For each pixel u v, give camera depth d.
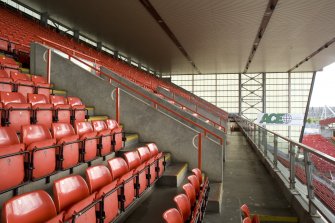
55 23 17.03
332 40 16.11
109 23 14.80
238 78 29.58
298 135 26.48
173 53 20.67
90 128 4.89
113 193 2.98
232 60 22.34
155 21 13.82
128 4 11.85
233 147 12.20
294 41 16.16
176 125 6.40
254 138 11.78
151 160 4.45
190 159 6.29
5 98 4.25
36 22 15.26
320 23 12.93
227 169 8.03
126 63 23.28
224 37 15.51
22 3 14.48
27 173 3.02
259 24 13.22
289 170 5.46
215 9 11.56
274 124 24.30
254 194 5.80
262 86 28.97
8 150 2.71
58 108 4.88
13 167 2.77
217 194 5.07
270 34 14.87
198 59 22.20
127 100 6.75
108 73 9.64
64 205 2.33
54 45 7.71
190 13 12.02
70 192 2.44
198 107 15.55
